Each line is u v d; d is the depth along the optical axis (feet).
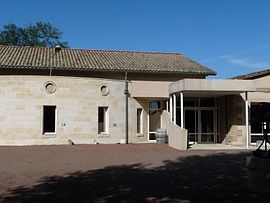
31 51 102.83
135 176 43.78
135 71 94.84
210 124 97.09
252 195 33.58
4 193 34.09
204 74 99.96
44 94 83.10
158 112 94.99
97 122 86.53
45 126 83.82
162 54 116.37
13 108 81.97
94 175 44.37
